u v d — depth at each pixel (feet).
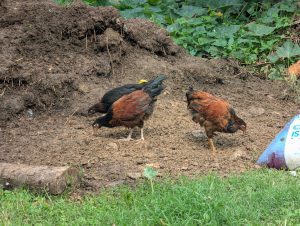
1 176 27.12
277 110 37.47
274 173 28.55
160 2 51.34
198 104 31.04
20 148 31.42
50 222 24.50
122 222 23.80
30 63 36.78
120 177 28.40
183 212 24.07
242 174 28.40
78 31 38.75
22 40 37.50
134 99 31.71
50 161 29.94
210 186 25.88
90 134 33.19
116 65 38.70
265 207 24.95
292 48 44.34
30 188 26.81
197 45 45.60
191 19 48.21
